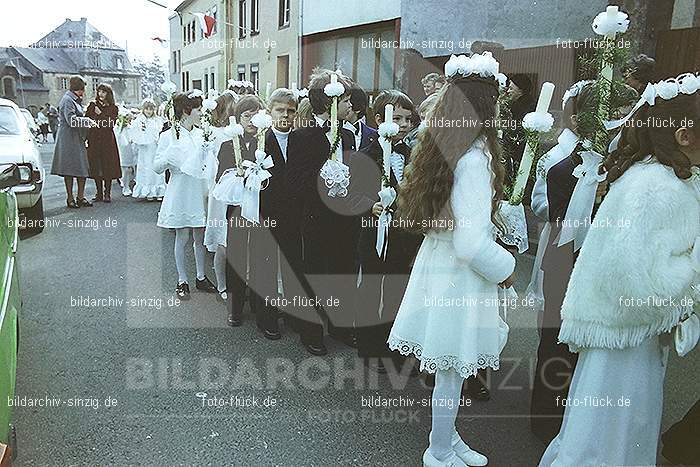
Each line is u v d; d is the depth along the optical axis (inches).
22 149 274.1
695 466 108.8
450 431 106.5
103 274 219.8
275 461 113.5
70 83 334.3
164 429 122.6
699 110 81.5
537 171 121.9
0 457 76.1
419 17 304.3
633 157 86.8
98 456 113.2
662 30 259.6
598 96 108.0
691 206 82.6
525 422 128.5
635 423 89.9
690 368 145.9
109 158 355.9
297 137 151.8
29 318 177.3
